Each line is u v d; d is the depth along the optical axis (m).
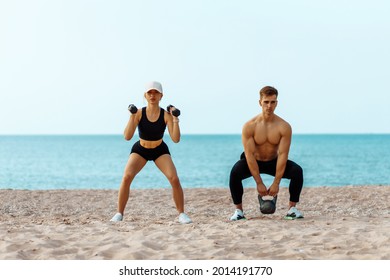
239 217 11.12
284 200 14.69
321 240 8.43
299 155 76.00
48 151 102.44
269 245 8.11
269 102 10.46
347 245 8.09
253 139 10.70
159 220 11.30
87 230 9.47
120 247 7.96
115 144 165.50
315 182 33.12
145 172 42.06
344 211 12.71
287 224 10.23
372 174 39.56
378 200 14.44
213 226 9.91
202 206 14.11
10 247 7.88
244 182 31.47
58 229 9.56
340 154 79.12
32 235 8.80
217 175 40.09
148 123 10.71
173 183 10.82
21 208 13.80
